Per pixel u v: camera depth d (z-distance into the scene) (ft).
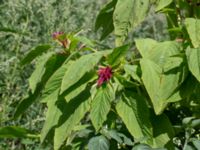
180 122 2.54
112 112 2.44
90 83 2.40
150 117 2.41
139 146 2.22
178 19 2.71
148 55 2.40
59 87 2.38
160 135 2.36
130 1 2.44
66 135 2.29
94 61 2.28
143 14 2.43
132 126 2.29
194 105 2.56
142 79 2.28
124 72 2.47
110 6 2.81
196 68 2.24
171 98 2.29
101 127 2.34
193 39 2.31
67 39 2.56
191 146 2.34
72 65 2.28
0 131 2.64
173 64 2.33
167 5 2.60
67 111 2.32
